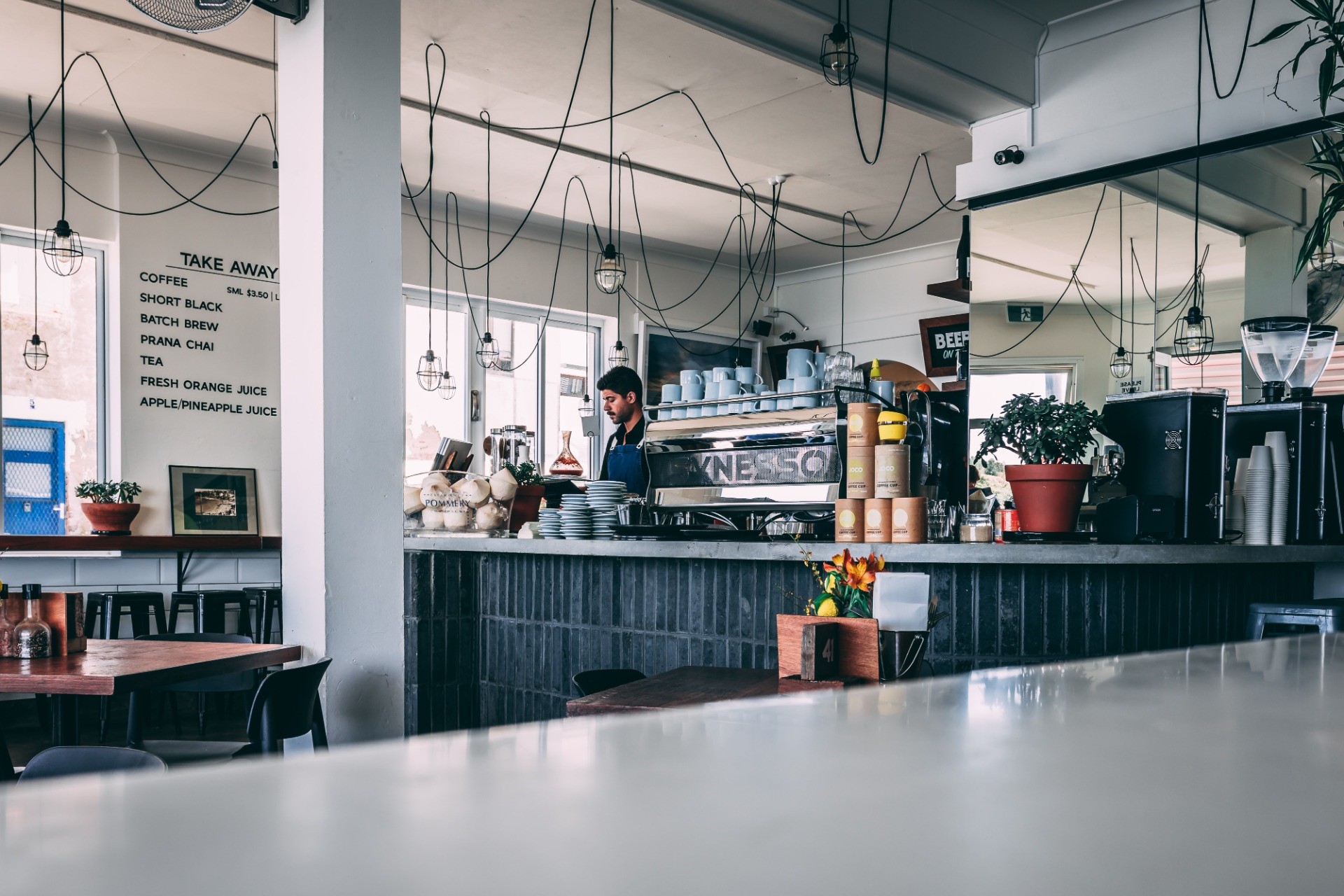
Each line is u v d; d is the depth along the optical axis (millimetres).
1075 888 77
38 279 7230
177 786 101
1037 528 3746
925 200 9055
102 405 7449
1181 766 121
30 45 6027
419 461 9320
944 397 9633
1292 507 3973
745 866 78
